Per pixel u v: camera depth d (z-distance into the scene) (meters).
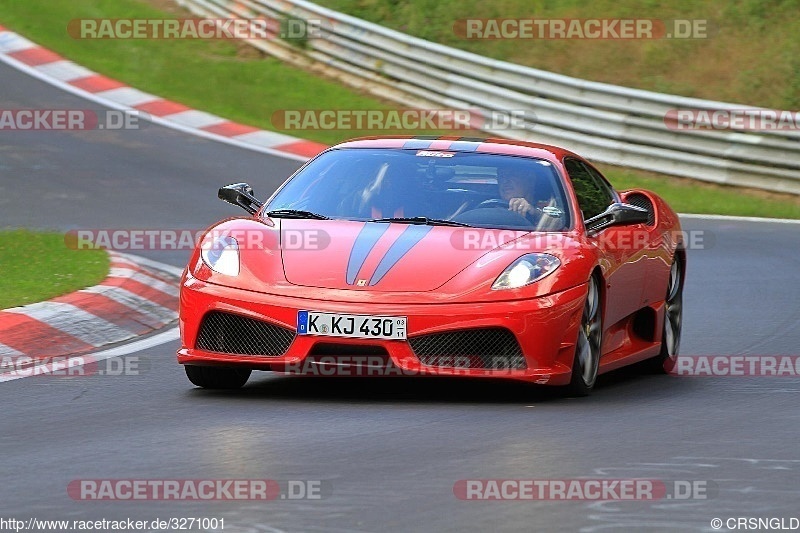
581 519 14.18
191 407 20.98
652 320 26.73
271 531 13.56
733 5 76.25
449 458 17.16
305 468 16.47
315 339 20.97
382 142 26.08
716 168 59.31
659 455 17.59
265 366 21.44
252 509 14.40
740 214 54.00
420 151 25.52
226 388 22.95
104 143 57.22
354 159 25.38
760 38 73.38
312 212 24.16
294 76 71.56
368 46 70.88
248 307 21.38
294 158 57.97
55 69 68.06
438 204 24.02
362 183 24.64
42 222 43.97
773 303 35.28
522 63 73.94
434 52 67.75
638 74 71.75
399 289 21.25
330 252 22.19
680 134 60.22
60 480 15.78
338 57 72.56
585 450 17.84
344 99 68.88
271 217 24.00
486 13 78.75
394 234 22.73
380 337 20.83
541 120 63.50
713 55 72.50
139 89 66.50
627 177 60.28
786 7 75.50
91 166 53.31
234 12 77.75
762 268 41.59
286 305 21.14
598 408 21.50
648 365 27.33
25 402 21.25
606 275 23.50
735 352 28.64
